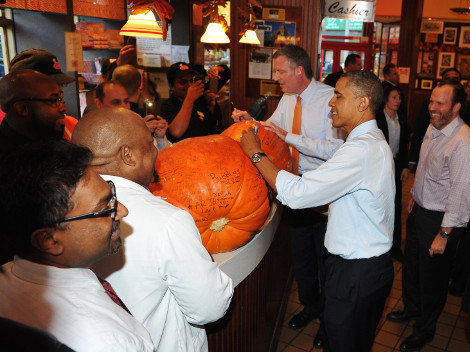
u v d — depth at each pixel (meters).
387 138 3.45
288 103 2.78
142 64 4.09
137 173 1.11
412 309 2.97
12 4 2.40
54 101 1.72
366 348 1.94
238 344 1.78
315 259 2.82
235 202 1.46
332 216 1.87
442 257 2.57
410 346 2.69
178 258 1.02
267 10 3.64
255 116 2.50
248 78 3.84
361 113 1.80
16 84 1.63
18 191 0.67
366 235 1.81
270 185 1.68
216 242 1.52
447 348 2.74
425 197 2.59
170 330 1.12
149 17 2.16
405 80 8.70
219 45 3.61
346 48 12.56
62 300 0.71
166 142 1.99
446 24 10.03
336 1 3.83
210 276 1.07
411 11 8.55
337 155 1.74
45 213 0.68
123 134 1.08
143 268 1.03
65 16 2.74
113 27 3.83
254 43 3.37
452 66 10.17
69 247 0.73
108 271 1.05
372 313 1.89
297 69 2.54
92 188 0.74
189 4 3.96
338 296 1.87
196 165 1.43
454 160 2.35
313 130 2.61
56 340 0.63
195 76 2.69
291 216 2.71
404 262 2.93
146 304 1.05
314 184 1.69
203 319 1.10
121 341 0.70
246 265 1.63
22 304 0.69
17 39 2.75
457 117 2.44
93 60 3.72
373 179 1.74
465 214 2.35
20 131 1.69
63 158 0.72
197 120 2.78
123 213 0.83
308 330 2.86
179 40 4.03
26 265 0.72
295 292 3.37
